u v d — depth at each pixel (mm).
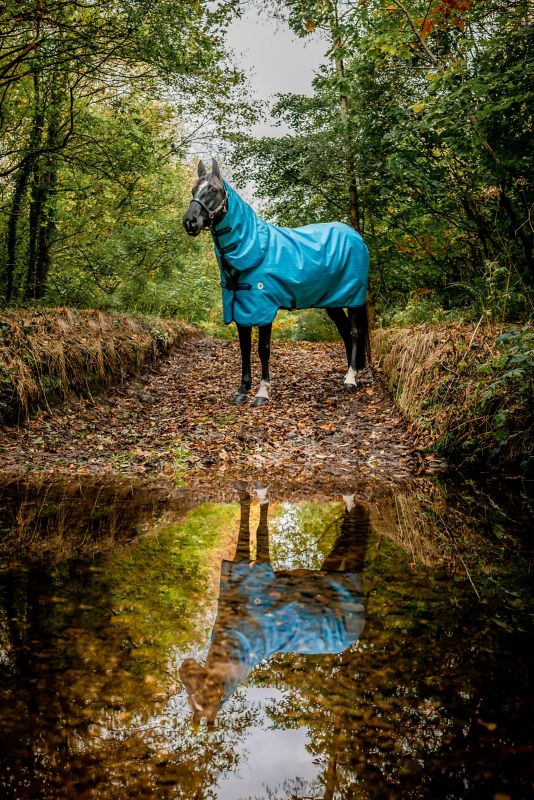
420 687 1114
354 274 5695
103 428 4758
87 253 9508
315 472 3564
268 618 1440
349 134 7043
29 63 6715
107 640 1309
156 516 2516
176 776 874
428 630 1380
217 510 2639
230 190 5086
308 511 2637
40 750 931
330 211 8469
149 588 1651
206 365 8344
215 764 896
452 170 5852
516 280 5094
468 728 989
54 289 8836
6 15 5668
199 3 6184
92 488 3088
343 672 1183
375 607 1530
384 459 3885
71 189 8188
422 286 7609
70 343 5680
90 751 924
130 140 7793
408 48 5422
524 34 4023
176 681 1136
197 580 1725
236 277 5238
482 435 3691
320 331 12367
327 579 1748
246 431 4594
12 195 8750
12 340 5004
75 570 1807
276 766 896
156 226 10969
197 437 4453
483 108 4141
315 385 6219
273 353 9000
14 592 1609
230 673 1171
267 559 1937
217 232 5105
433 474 3529
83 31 6152
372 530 2326
